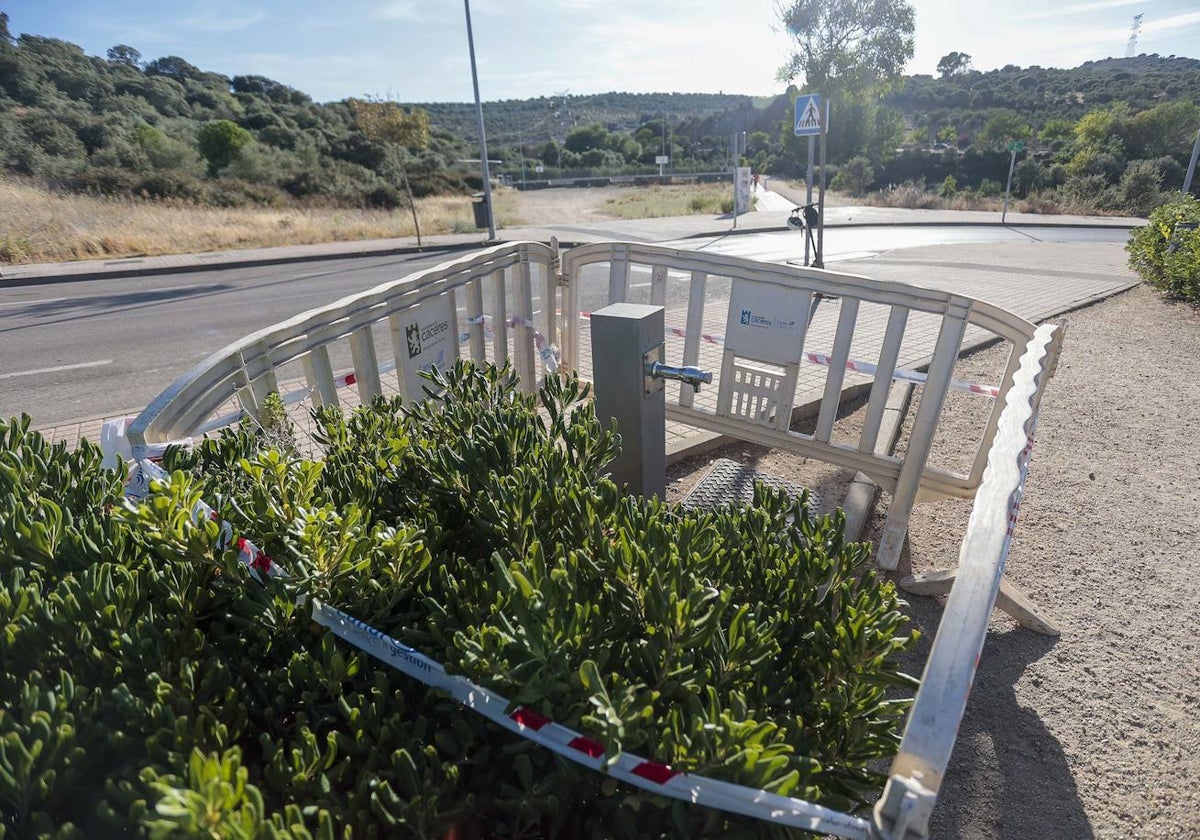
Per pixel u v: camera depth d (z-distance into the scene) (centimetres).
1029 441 232
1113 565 378
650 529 167
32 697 119
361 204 2908
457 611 159
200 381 261
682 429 520
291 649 154
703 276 429
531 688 128
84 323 1016
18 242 1642
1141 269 1119
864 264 1426
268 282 1387
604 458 220
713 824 128
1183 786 252
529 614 133
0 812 115
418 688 154
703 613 157
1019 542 400
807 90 1569
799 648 167
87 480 194
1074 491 457
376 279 1401
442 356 417
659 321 264
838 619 161
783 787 115
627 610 157
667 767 121
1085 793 249
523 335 512
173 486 151
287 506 171
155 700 130
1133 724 278
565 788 133
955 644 124
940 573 357
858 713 151
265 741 126
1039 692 294
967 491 384
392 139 1938
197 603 159
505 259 471
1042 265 1361
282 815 124
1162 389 641
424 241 1964
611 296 486
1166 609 344
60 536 162
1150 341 793
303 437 430
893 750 148
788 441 420
